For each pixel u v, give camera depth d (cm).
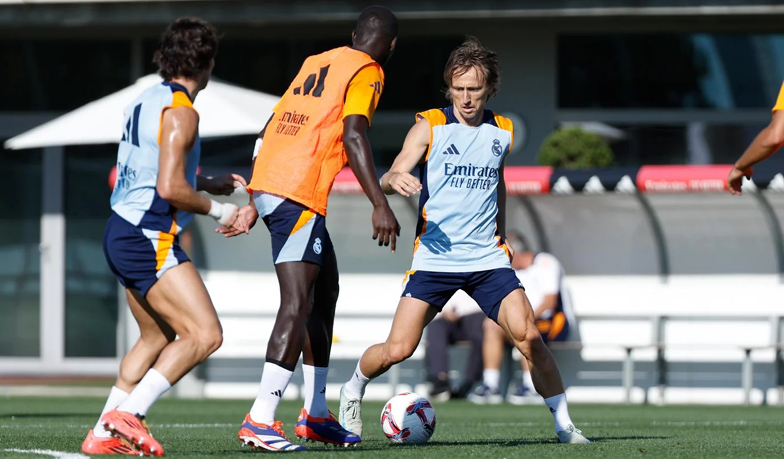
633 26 5241
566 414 2133
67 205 5588
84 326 5553
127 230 1728
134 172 1739
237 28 5328
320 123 1930
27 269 5591
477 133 2022
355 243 4481
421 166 2050
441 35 5369
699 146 5256
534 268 4231
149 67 5553
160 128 1708
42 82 5628
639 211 4294
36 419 3123
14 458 1742
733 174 2133
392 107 5400
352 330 4478
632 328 4369
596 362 4369
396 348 2062
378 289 4472
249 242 4500
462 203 2017
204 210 1719
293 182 1917
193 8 5094
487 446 2030
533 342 2052
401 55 5397
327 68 1959
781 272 4247
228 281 4519
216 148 5344
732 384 4297
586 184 4009
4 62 5647
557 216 4388
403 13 4975
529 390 4212
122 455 1783
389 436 2164
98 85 5594
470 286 2062
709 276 4306
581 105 5303
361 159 1866
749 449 2030
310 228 1925
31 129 5612
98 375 5491
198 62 1755
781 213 4150
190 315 1717
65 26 5253
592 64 5303
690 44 5266
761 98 5231
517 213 4412
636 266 4362
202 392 4553
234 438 2323
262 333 4509
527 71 5312
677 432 2639
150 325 1864
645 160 5278
